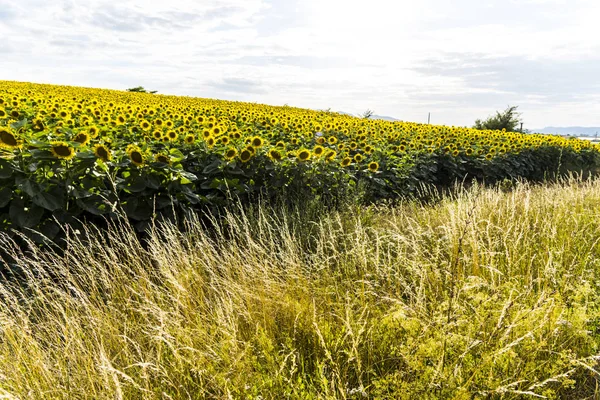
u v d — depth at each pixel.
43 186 4.56
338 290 3.60
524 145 14.88
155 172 5.28
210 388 2.42
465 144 13.72
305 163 7.05
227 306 2.88
